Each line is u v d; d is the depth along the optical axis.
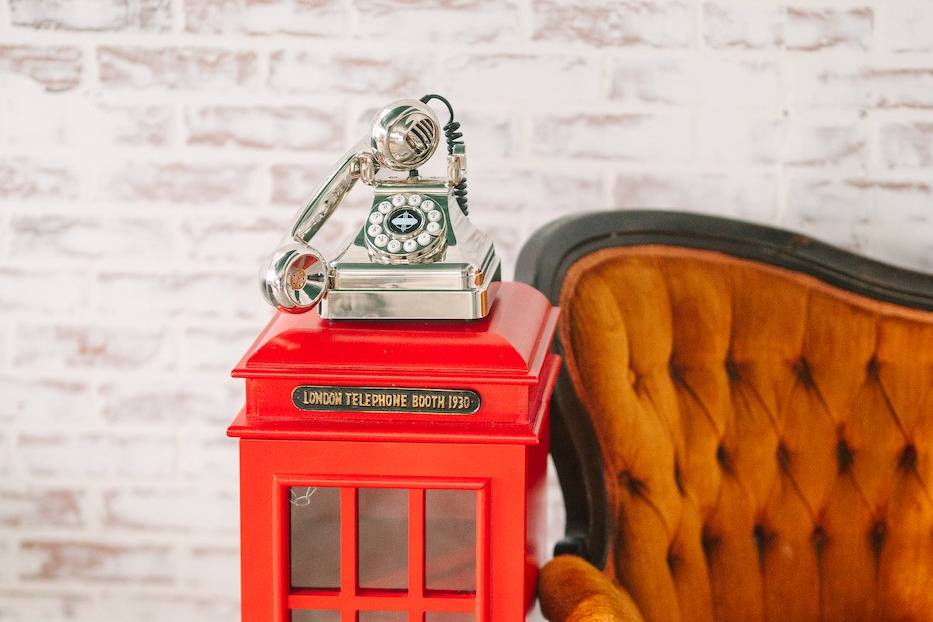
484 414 1.06
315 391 1.06
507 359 1.05
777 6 1.68
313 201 1.11
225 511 1.86
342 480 1.06
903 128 1.70
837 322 1.51
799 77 1.69
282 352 1.07
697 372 1.48
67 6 1.72
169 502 1.86
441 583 1.09
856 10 1.67
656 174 1.73
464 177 1.24
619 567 1.39
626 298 1.44
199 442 1.85
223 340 1.82
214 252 1.79
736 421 1.49
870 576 1.51
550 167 1.74
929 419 1.50
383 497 1.08
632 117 1.72
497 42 1.71
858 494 1.51
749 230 1.54
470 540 1.08
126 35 1.73
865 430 1.51
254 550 1.08
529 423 1.07
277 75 1.73
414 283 1.08
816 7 1.67
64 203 1.78
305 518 1.09
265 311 1.81
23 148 1.76
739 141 1.72
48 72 1.74
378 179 1.15
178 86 1.74
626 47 1.70
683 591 1.44
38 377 1.83
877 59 1.68
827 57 1.69
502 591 1.08
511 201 1.75
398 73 1.72
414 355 1.06
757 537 1.51
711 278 1.50
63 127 1.76
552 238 1.46
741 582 1.48
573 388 1.39
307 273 1.06
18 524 1.86
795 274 1.53
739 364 1.51
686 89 1.71
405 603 1.09
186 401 1.83
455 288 1.08
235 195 1.77
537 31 1.70
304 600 1.09
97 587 1.88
